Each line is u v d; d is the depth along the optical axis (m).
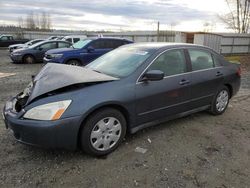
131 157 3.32
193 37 21.34
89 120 3.14
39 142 2.91
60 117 2.91
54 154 3.36
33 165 3.10
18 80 8.70
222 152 3.52
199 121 4.66
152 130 4.18
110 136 3.37
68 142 3.01
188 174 2.98
